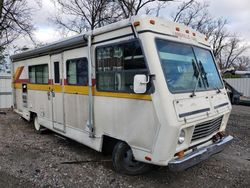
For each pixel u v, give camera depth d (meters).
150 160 4.05
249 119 10.75
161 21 4.34
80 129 5.64
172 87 4.02
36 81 7.69
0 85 14.42
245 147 6.63
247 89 18.86
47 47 6.67
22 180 4.46
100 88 4.96
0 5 18.33
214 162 5.43
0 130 8.52
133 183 4.40
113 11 18.61
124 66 4.43
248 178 4.67
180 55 4.45
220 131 5.11
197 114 4.16
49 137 7.54
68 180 4.48
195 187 4.30
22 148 6.36
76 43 5.49
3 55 21.12
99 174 4.74
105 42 4.80
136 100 4.22
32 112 8.23
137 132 4.24
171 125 3.75
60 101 6.37
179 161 3.91
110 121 4.77
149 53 4.01
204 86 4.67
